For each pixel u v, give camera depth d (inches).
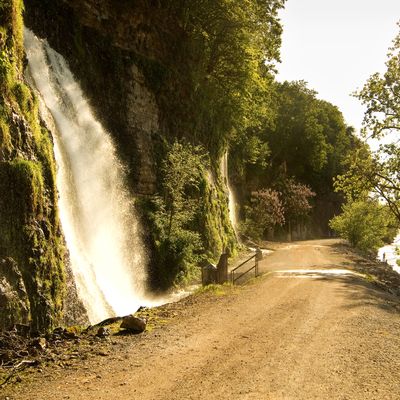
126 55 954.7
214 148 1350.9
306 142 3009.4
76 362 284.7
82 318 503.8
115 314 629.3
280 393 238.5
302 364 287.6
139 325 361.7
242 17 1237.7
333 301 526.9
